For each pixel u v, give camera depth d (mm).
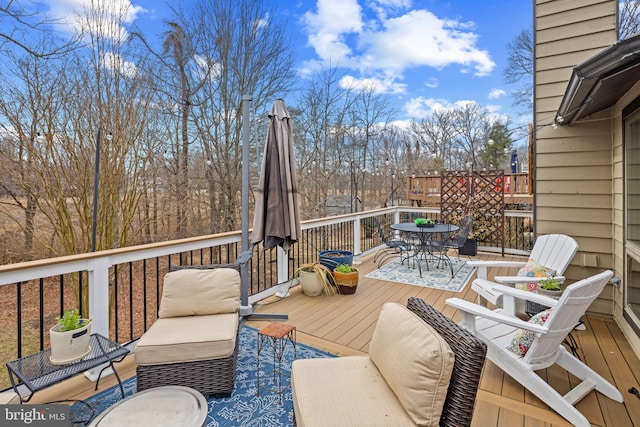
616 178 3201
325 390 1539
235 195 10297
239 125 10086
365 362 1792
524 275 3273
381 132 14453
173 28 9031
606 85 2412
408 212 8039
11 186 6273
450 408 1371
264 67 10180
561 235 3330
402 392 1409
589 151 3430
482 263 3406
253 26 9969
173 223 9148
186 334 2141
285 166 3391
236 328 2350
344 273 4129
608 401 2061
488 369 2436
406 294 4180
